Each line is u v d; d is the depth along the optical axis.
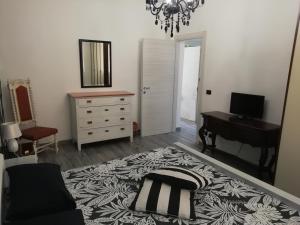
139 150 3.92
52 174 1.71
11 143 2.78
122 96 4.03
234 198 1.68
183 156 2.42
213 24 3.77
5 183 1.83
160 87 4.67
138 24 4.39
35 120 3.62
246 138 3.00
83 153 3.74
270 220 1.45
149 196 1.58
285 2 2.79
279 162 2.59
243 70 3.39
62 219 1.35
